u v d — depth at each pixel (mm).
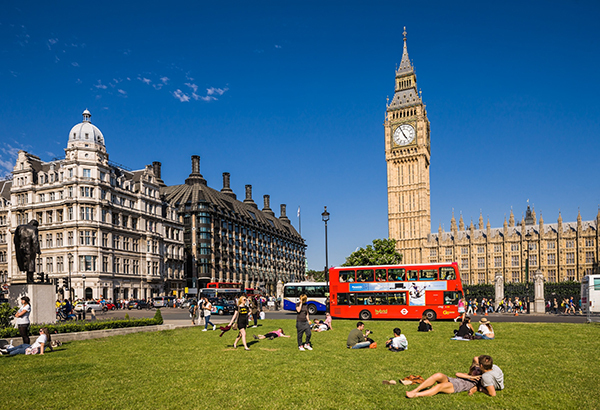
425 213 157375
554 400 14094
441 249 155875
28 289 30672
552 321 47562
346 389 15281
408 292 47875
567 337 29469
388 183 163000
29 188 91562
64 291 82188
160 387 15586
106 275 87188
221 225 134500
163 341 27984
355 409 13164
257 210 179375
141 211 101375
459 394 14758
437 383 15086
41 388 15477
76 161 87125
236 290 91938
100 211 88000
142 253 100125
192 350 23922
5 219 96812
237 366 19094
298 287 65125
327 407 13336
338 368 18656
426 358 21156
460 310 43781
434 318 46812
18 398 14320
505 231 146750
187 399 14125
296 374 17500
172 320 49500
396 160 162250
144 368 18781
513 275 144625
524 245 143625
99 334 30734
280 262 184125
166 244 111062
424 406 13422
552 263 139500
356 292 49594
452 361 20344
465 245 153875
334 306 50188
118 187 95625
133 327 34094
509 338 28953
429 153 172875
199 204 125875
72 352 23234
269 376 17188
